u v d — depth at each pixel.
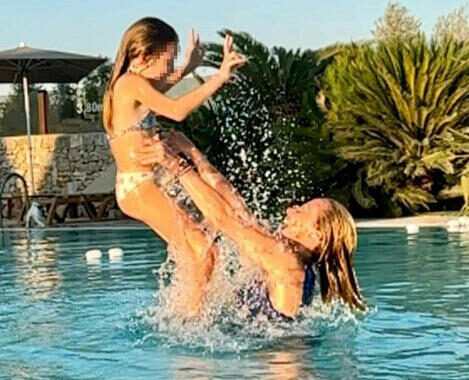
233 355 5.48
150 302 7.58
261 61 20.08
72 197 18.36
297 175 17.83
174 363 5.34
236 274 6.26
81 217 19.50
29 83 21.42
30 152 20.59
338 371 5.05
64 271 10.12
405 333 5.99
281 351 5.55
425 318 6.49
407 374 4.95
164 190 6.34
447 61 17.47
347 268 6.42
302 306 6.22
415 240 12.07
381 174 17.34
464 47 17.97
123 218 18.64
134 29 6.26
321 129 18.06
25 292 8.55
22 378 5.12
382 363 5.21
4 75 21.11
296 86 20.19
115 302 7.67
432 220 15.80
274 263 6.10
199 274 6.29
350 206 18.12
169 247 6.45
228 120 18.89
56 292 8.47
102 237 14.27
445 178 17.88
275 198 17.66
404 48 17.88
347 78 18.25
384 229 13.89
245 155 18.36
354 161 17.73
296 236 6.27
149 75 6.29
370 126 17.73
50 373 5.21
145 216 6.34
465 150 17.47
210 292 6.26
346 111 17.89
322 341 5.77
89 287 8.73
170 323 6.35
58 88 25.55
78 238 14.29
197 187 6.19
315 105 19.05
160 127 6.48
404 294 7.61
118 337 6.14
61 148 21.78
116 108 6.27
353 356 5.38
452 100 17.42
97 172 21.50
